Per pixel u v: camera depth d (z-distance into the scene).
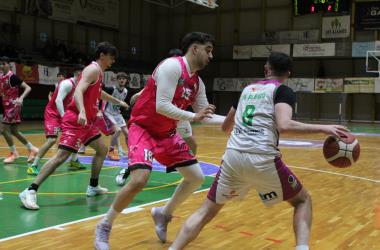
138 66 27.66
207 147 12.12
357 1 24.73
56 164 5.17
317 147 12.75
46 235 4.08
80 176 7.27
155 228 4.28
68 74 19.97
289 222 4.75
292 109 2.99
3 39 20.61
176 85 3.58
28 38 21.75
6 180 6.77
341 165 3.12
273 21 27.06
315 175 7.97
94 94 5.28
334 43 24.69
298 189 3.07
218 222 4.72
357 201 5.88
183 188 3.91
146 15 29.03
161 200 5.64
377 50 23.84
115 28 26.34
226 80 27.67
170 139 3.81
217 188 3.18
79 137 5.29
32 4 21.42
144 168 3.52
